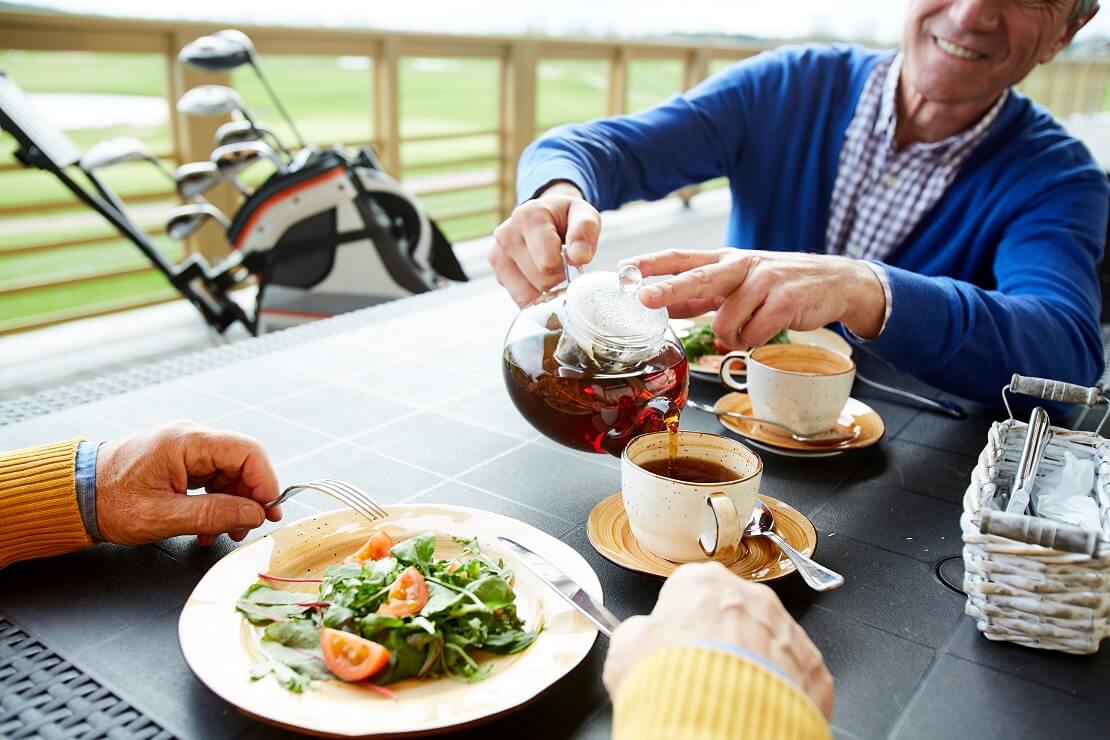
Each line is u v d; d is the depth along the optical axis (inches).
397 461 39.3
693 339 52.7
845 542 33.4
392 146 178.1
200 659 24.2
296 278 111.2
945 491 37.9
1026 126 63.5
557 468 39.0
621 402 33.4
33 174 213.3
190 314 148.8
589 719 23.9
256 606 26.9
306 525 31.5
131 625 27.8
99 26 129.3
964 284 46.5
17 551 30.7
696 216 241.6
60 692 24.5
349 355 53.8
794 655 21.3
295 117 250.1
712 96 73.6
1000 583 26.5
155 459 32.3
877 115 69.1
